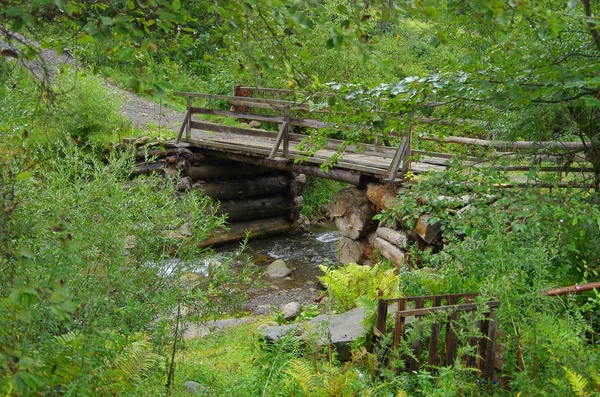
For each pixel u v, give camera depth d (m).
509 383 3.66
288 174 14.50
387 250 8.38
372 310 5.23
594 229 4.82
